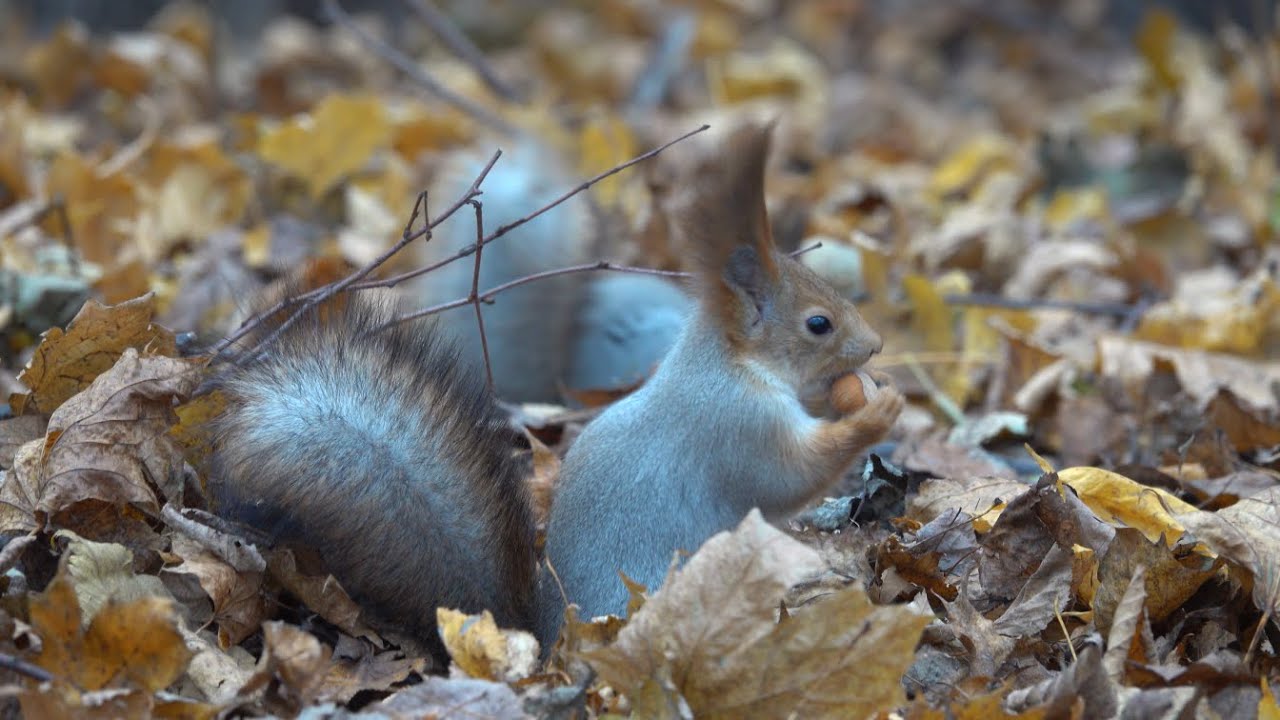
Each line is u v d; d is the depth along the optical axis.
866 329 6.89
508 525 6.58
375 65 20.70
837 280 10.94
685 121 18.44
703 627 5.52
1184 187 16.50
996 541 6.94
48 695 5.14
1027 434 9.51
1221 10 23.27
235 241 12.34
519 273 9.55
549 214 9.72
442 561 6.36
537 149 10.60
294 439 6.26
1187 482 8.11
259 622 6.37
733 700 5.49
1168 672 5.86
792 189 16.31
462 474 6.46
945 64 27.09
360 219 12.80
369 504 6.27
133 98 16.77
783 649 5.46
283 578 6.36
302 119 13.83
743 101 19.64
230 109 17.53
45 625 5.41
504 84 14.60
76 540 6.02
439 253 9.66
